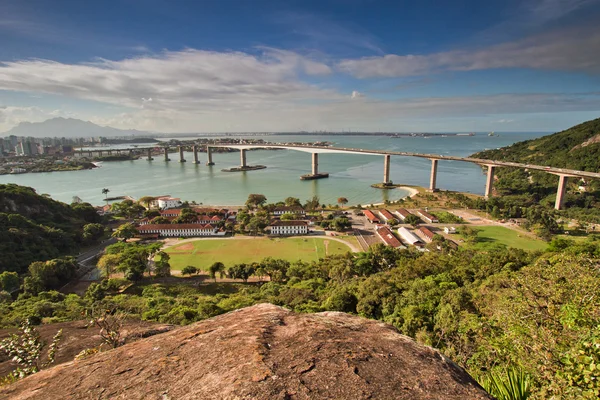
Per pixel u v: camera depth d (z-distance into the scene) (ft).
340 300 131.13
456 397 16.07
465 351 58.18
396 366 18.15
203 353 20.06
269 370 16.99
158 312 127.03
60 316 124.57
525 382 26.53
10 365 39.19
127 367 19.85
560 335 33.96
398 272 165.07
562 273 46.14
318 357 18.45
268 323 24.31
